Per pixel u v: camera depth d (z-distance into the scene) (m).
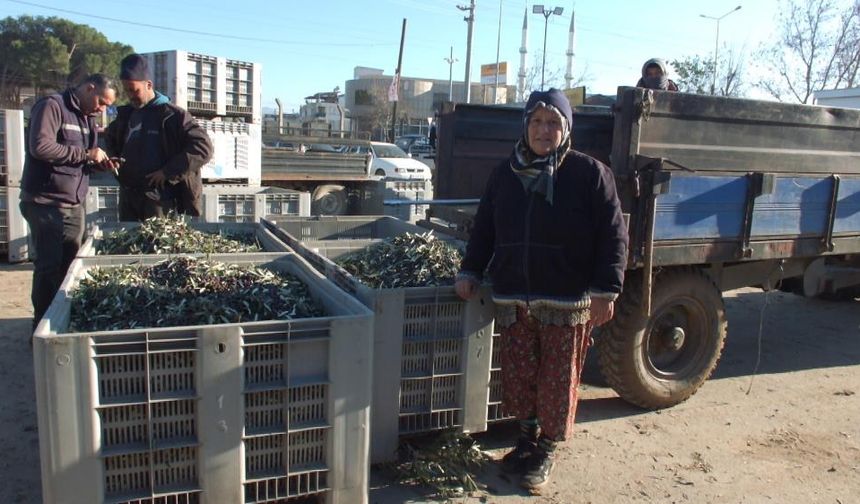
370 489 3.53
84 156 4.89
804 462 4.12
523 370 3.60
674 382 4.72
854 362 6.12
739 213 4.58
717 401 5.05
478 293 3.64
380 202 12.41
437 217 5.40
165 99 5.32
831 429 4.62
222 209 8.73
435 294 3.56
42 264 4.97
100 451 2.69
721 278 4.95
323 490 3.07
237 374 2.82
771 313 7.75
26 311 6.39
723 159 4.50
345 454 3.06
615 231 3.29
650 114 4.14
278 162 11.42
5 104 46.72
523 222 3.38
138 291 3.31
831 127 4.97
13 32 50.97
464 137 5.72
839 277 6.10
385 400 3.53
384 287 3.82
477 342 3.70
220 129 9.45
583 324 3.46
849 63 24.25
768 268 5.19
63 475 2.65
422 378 3.60
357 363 3.02
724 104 4.41
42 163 4.84
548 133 3.28
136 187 5.36
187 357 2.79
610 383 4.61
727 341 6.65
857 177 5.13
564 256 3.34
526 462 3.67
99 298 3.28
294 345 2.92
